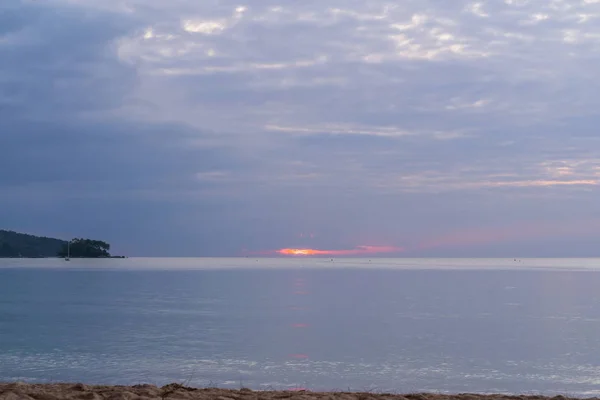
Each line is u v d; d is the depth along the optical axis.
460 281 165.88
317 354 42.44
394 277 194.00
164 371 34.66
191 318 67.94
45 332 54.41
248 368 36.19
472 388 30.70
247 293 114.00
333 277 194.50
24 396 9.23
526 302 93.81
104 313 73.56
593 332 56.19
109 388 10.88
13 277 179.75
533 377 34.38
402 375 34.53
